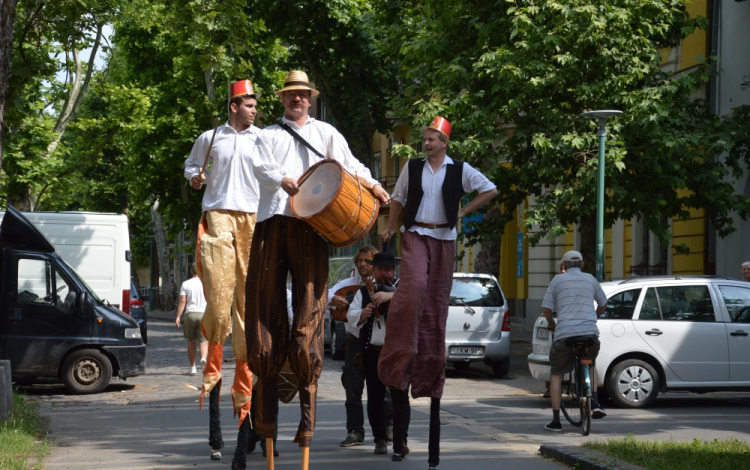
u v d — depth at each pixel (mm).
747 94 20562
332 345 21562
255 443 9000
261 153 6094
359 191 5801
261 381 6156
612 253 26625
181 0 13336
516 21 17672
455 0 19266
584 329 10906
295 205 5793
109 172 56750
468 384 16891
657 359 13328
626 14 17609
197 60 13578
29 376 15344
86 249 21344
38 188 28547
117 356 15484
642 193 18000
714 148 17875
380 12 26328
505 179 19312
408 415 8789
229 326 6973
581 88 17734
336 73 31719
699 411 13023
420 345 6797
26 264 15367
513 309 33656
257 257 5996
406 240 6801
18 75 13969
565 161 18516
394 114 22219
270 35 30266
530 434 10633
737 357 13469
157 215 59406
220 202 6969
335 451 9133
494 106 18500
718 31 21406
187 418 12039
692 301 13617
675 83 18031
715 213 18750
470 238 20812
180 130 39969
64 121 27250
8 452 8438
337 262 24297
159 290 70438
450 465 8266
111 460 8523
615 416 12414
